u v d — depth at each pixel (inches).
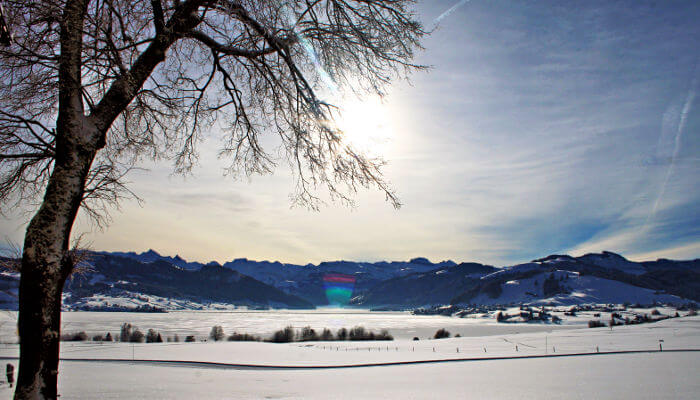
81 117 150.8
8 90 179.6
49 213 136.2
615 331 4704.7
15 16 160.2
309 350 3137.3
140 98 219.6
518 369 1819.6
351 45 216.2
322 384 1274.6
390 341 4458.7
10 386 859.4
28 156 171.5
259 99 242.5
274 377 1545.3
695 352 2518.5
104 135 157.2
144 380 1357.0
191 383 1272.1
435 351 3154.5
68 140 145.8
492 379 1402.6
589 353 2650.1
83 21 160.7
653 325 5383.9
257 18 194.9
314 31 214.8
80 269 160.4
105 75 175.8
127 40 190.4
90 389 1072.2
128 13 185.3
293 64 212.2
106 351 2871.6
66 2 158.4
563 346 3280.0
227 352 2861.7
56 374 129.6
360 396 906.1
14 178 201.2
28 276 129.9
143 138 232.8
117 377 1455.5
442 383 1286.9
